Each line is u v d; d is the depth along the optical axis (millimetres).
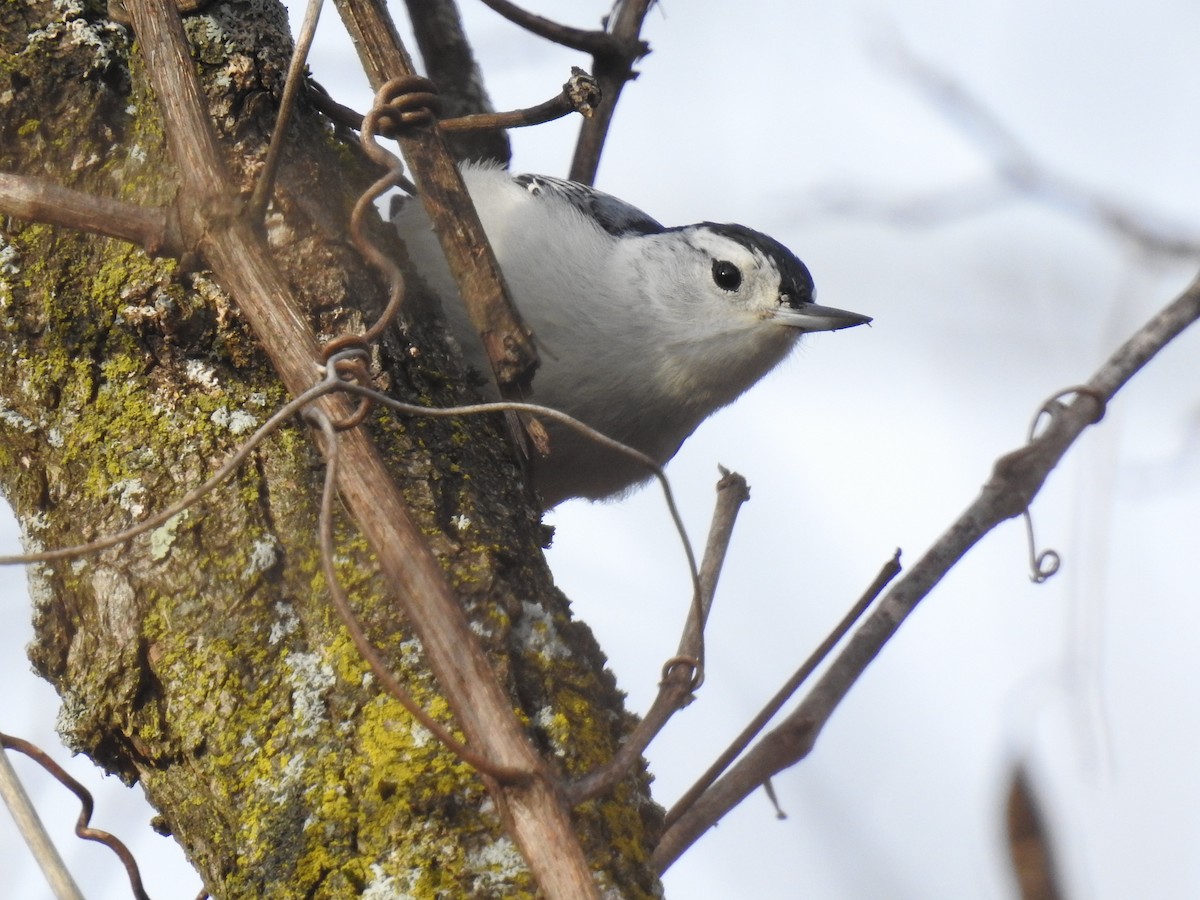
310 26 3986
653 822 4023
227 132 4688
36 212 3900
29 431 4344
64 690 4109
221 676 3883
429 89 4691
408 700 3078
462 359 4891
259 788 3732
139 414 4281
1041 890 2908
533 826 3039
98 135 4680
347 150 5188
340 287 4586
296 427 4211
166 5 4098
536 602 4191
